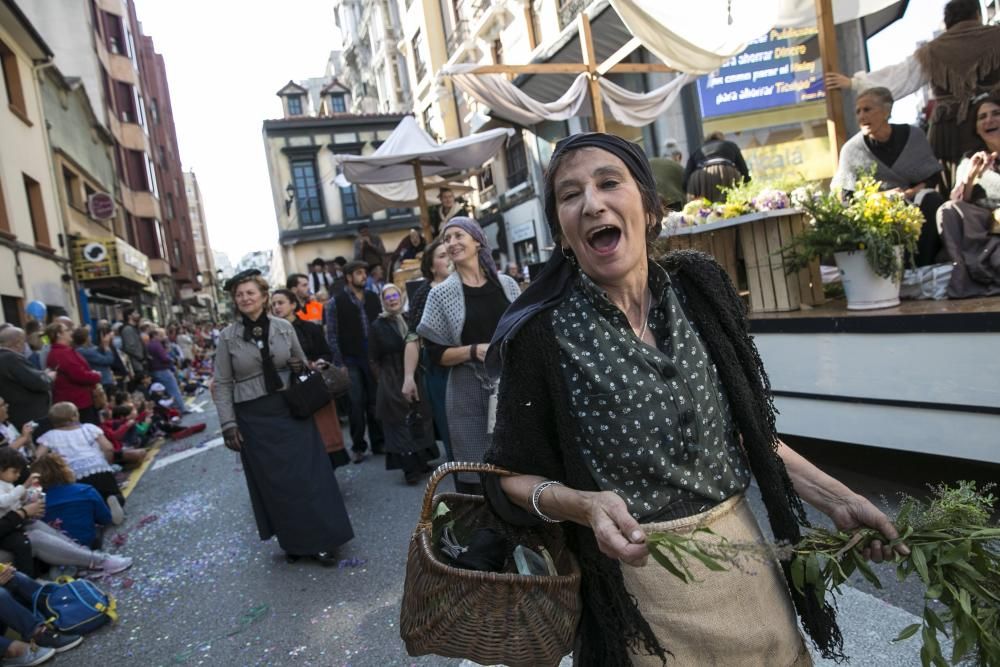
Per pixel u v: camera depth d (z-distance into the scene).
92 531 4.91
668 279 1.35
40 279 13.11
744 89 8.93
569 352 1.29
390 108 33.41
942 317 3.13
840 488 1.42
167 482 7.11
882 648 2.40
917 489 3.70
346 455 5.20
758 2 6.15
